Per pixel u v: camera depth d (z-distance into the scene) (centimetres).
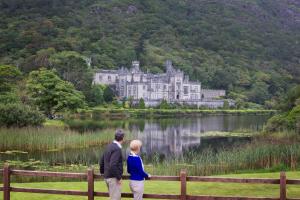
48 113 9500
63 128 7100
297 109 6975
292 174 2998
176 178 1619
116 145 1534
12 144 5169
